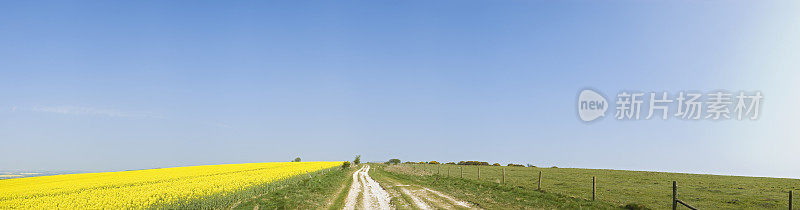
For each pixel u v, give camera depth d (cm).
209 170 7031
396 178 4731
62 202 2256
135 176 5484
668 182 3609
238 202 2506
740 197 2512
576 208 2059
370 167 8581
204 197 2325
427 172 5988
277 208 2103
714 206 2158
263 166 8388
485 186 3291
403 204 2209
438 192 2869
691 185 3309
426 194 2725
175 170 7319
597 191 2848
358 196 2652
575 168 6494
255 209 2130
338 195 2731
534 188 3025
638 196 2544
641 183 3522
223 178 3747
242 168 7650
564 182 3684
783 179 3881
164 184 3189
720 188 3058
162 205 2145
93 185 3988
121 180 4619
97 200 2259
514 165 8550
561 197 2405
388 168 7681
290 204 2212
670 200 2350
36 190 3566
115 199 2297
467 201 2319
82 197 2423
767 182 3550
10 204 2261
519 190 2823
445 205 2158
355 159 9750
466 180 3928
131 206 2152
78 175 6284
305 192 2806
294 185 3522
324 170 6600
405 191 2959
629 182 3634
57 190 3541
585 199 2359
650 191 2833
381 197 2589
